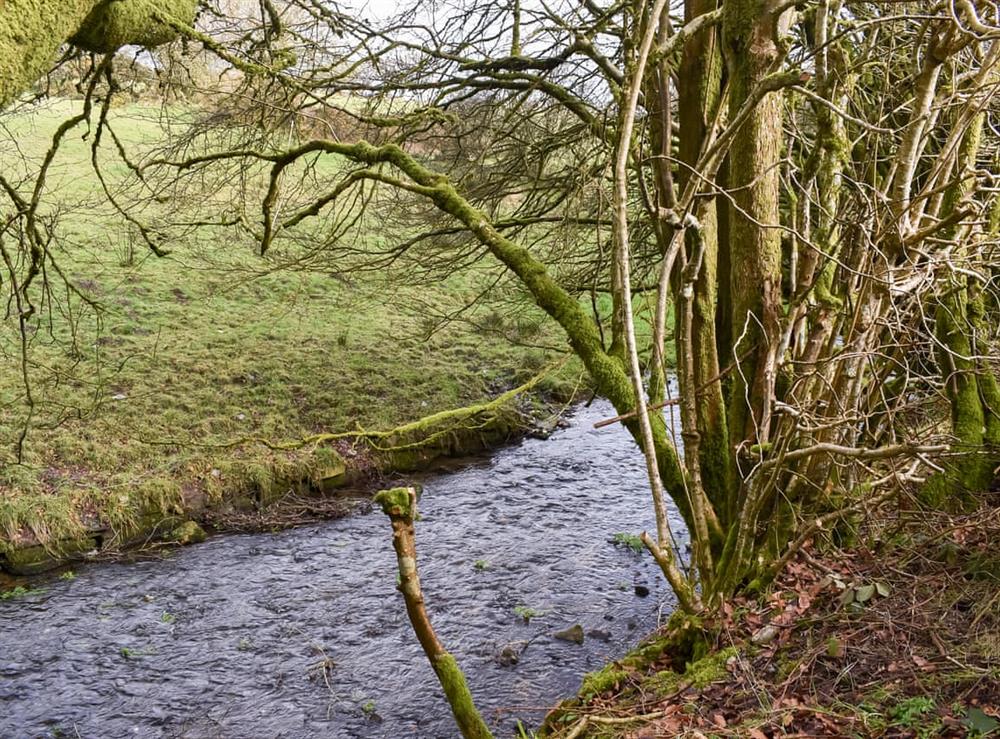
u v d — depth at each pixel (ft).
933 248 15.25
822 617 13.56
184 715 21.29
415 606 9.60
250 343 45.70
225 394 40.34
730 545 15.57
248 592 27.61
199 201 30.19
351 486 36.17
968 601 13.00
